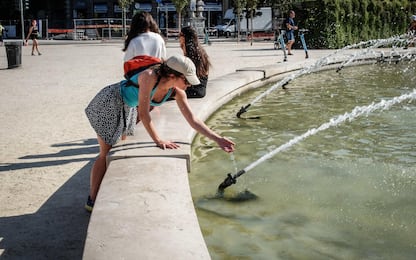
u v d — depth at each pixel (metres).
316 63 13.25
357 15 25.03
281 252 2.97
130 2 46.00
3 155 5.54
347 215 3.51
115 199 3.04
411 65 15.49
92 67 17.00
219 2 55.66
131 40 5.32
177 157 3.91
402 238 3.14
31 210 3.89
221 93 8.07
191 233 2.59
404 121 6.68
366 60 15.79
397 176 4.36
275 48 25.88
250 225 3.37
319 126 6.54
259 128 6.52
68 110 8.38
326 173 4.47
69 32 49.25
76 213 3.83
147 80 3.75
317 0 24.69
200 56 6.41
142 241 2.49
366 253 2.95
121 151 3.99
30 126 7.11
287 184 4.19
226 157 5.10
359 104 8.20
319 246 3.04
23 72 15.50
